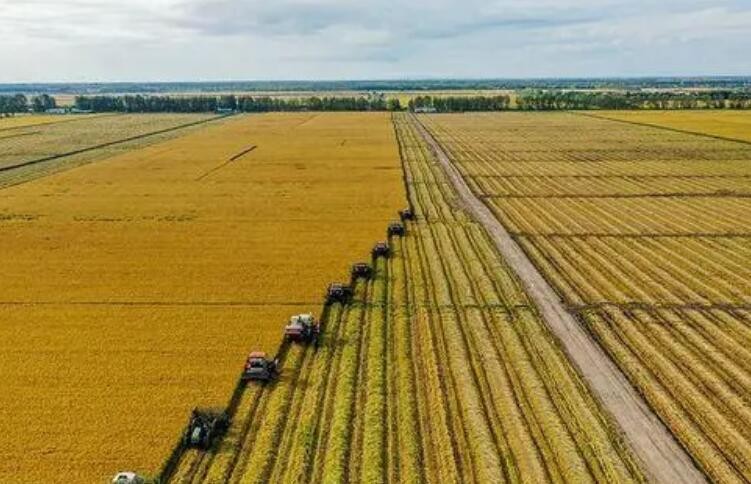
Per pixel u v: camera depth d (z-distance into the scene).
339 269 55.50
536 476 27.50
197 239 65.12
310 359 38.28
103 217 74.31
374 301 47.91
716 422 32.25
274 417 31.72
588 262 58.62
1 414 31.95
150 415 31.75
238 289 50.34
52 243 63.41
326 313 45.41
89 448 29.00
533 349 40.09
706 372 37.50
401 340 40.94
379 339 40.88
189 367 36.94
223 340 40.72
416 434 30.48
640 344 41.22
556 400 34.00
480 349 39.88
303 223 72.00
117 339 40.97
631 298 49.50
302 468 27.61
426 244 64.25
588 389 35.22
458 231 69.44
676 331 43.44
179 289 50.41
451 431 30.88
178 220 73.06
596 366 37.97
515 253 61.50
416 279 53.31
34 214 75.50
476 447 29.45
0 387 34.69
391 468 27.81
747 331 43.53
